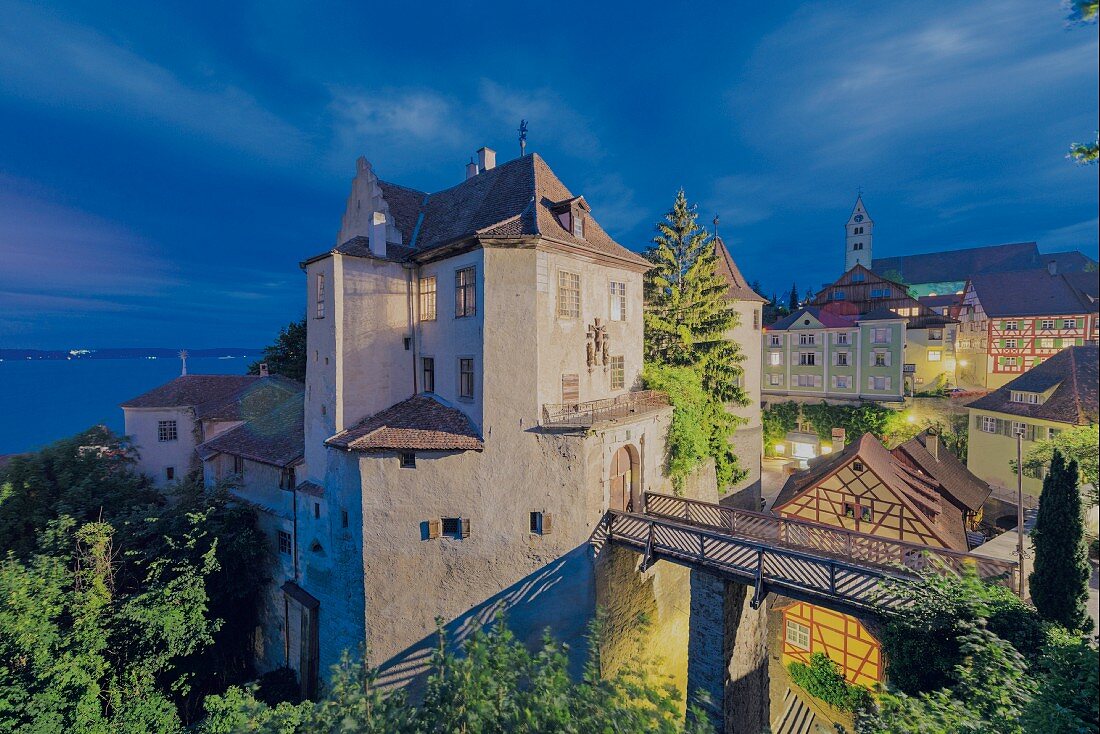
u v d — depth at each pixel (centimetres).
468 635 1641
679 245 3011
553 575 1641
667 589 2053
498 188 2072
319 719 900
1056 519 1046
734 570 1420
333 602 1758
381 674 1642
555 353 1767
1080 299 4397
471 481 1673
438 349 1894
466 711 802
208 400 2962
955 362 5116
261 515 2133
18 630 1467
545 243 1700
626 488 1923
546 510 1652
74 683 1513
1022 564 1191
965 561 1258
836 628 2127
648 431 2003
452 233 2019
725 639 1480
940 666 1038
